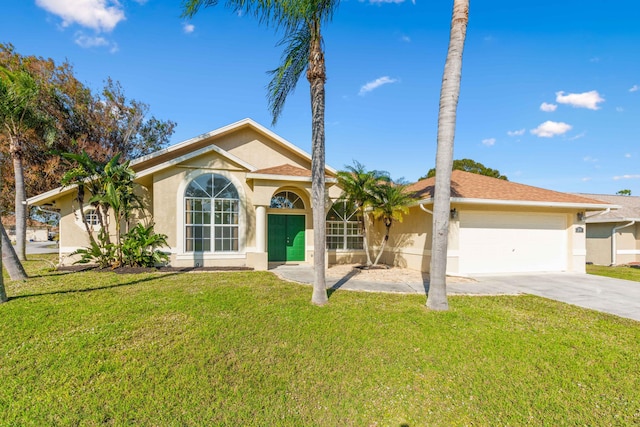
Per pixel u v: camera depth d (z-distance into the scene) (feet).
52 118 56.75
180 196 40.91
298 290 28.53
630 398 13.05
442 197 23.59
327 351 16.46
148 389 12.85
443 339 18.07
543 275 40.73
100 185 39.65
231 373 14.26
